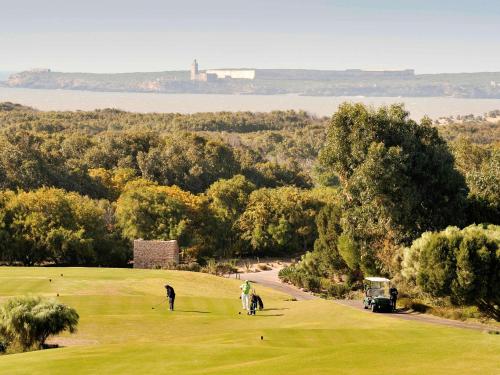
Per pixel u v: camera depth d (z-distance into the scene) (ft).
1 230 313.12
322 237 276.00
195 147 543.39
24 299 115.65
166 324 135.64
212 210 402.93
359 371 72.38
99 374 77.77
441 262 166.81
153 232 353.72
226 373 74.64
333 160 224.74
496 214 225.56
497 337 91.61
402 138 219.20
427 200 220.23
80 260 327.67
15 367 82.33
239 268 359.87
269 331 117.50
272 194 425.69
